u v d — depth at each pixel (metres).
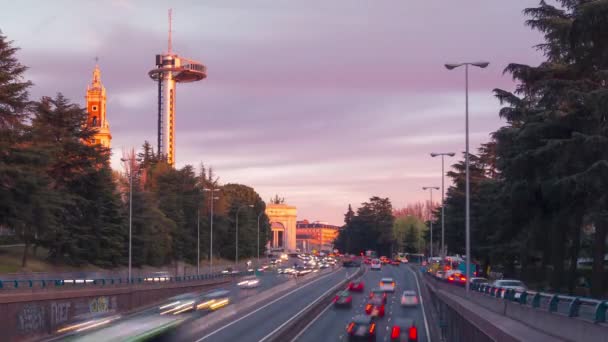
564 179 35.28
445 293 52.41
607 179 33.50
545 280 56.00
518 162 41.91
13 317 41.38
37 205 60.56
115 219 84.25
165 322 25.00
